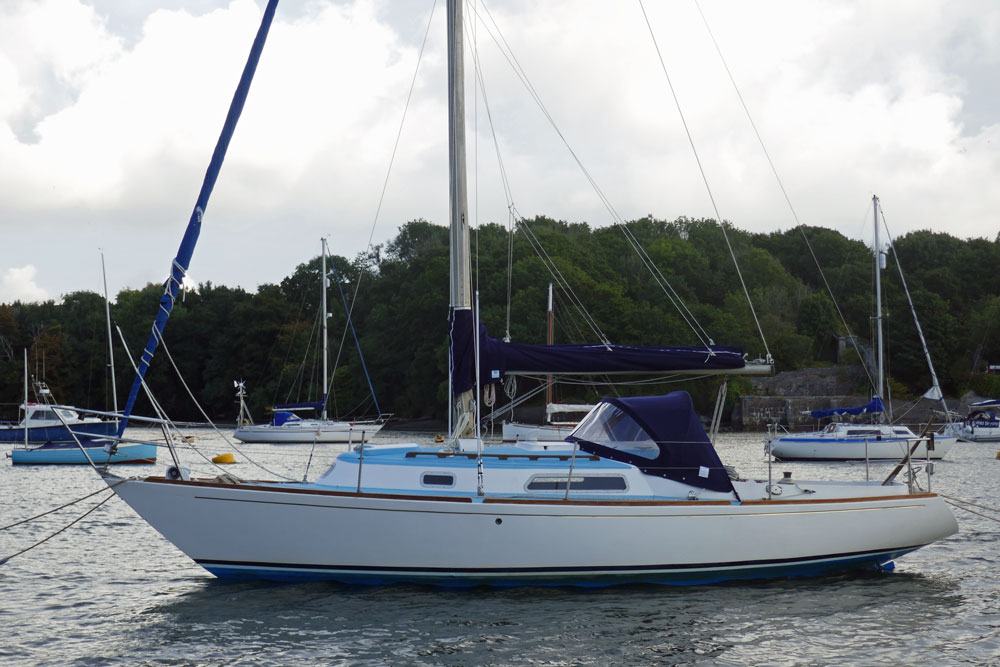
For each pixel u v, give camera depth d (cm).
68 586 1138
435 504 1011
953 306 7894
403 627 932
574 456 1089
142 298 8125
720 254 8388
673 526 1044
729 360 1134
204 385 7881
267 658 852
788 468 3153
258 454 3544
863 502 1120
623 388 4725
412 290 6769
